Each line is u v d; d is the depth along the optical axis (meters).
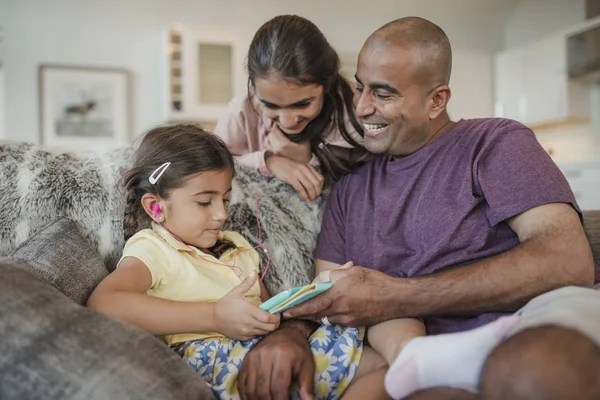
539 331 0.66
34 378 0.69
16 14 4.19
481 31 5.32
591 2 4.54
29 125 4.22
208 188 1.11
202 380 0.81
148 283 1.02
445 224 1.09
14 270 0.77
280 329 1.01
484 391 0.66
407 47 1.12
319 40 1.32
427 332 1.05
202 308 0.95
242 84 4.37
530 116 4.80
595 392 0.61
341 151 1.36
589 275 0.94
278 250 1.29
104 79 4.36
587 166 3.68
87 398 0.69
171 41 4.29
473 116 5.19
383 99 1.15
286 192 1.36
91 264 1.06
